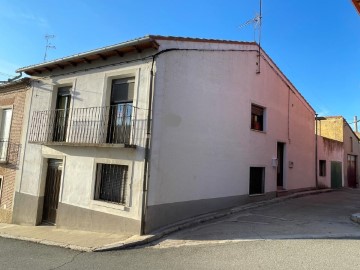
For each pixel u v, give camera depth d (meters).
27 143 11.83
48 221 10.79
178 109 8.94
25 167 11.72
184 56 9.24
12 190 12.10
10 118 13.12
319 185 18.19
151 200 8.02
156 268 5.51
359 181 24.70
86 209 9.33
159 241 7.40
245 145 11.63
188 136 9.20
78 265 5.83
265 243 6.76
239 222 8.93
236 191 11.02
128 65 9.07
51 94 11.29
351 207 11.98
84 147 9.74
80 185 9.64
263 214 10.13
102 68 9.77
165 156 8.46
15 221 11.61
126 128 8.92
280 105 14.34
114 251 6.86
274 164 13.34
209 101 10.04
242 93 11.63
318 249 6.23
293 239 7.02
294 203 12.74
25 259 6.32
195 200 9.30
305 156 16.64
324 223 8.75
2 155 12.99
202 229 8.21
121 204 8.59
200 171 9.54
